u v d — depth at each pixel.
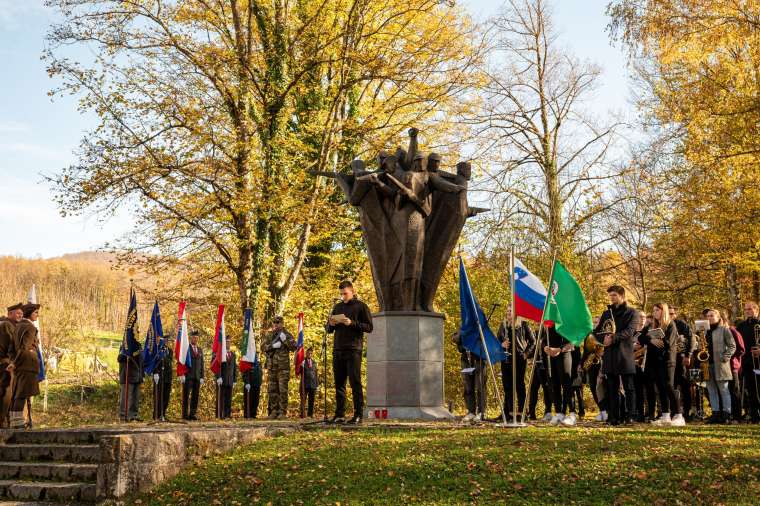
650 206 28.36
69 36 21.77
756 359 13.44
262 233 24.30
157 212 22.75
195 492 8.87
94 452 10.52
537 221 28.70
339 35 23.69
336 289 28.17
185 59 22.94
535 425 11.57
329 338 26.97
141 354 16.98
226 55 22.95
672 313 13.59
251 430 11.05
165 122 22.45
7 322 13.54
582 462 8.62
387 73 23.80
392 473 8.64
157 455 9.41
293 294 27.17
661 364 12.13
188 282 24.83
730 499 7.39
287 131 25.98
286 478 8.88
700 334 13.91
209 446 10.28
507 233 27.69
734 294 29.39
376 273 14.23
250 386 19.47
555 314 11.97
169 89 22.61
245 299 23.77
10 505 9.20
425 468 8.73
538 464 8.65
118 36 22.19
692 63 22.66
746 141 20.97
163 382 17.91
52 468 10.14
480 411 12.76
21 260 57.12
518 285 12.35
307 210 23.14
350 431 11.20
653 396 13.41
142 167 21.66
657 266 32.66
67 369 38.19
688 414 14.39
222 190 22.69
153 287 24.86
